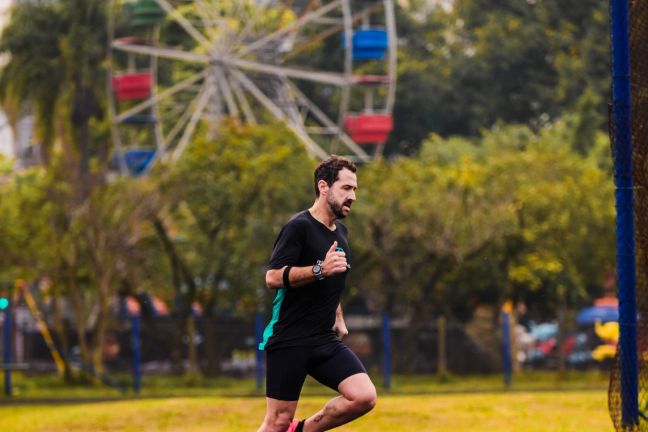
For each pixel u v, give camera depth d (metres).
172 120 100.69
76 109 83.38
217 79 78.12
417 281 63.31
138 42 77.62
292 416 14.13
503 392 45.19
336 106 117.69
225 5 91.31
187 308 57.34
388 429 24.62
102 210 54.19
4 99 84.50
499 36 121.44
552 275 62.56
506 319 52.94
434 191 59.59
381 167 62.31
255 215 57.09
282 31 78.81
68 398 44.66
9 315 48.31
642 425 16.95
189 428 25.78
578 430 23.58
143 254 57.94
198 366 60.12
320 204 14.03
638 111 17.30
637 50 17.34
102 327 54.56
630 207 17.23
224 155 56.34
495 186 61.03
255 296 57.94
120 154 77.00
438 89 121.75
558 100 116.62
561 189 62.41
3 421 29.47
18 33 83.31
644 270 17.28
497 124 118.31
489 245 61.56
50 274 55.44
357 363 13.98
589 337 62.00
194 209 56.38
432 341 61.81
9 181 62.00
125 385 53.66
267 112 94.44
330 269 13.38
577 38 119.94
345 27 76.31
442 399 33.31
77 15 82.81
